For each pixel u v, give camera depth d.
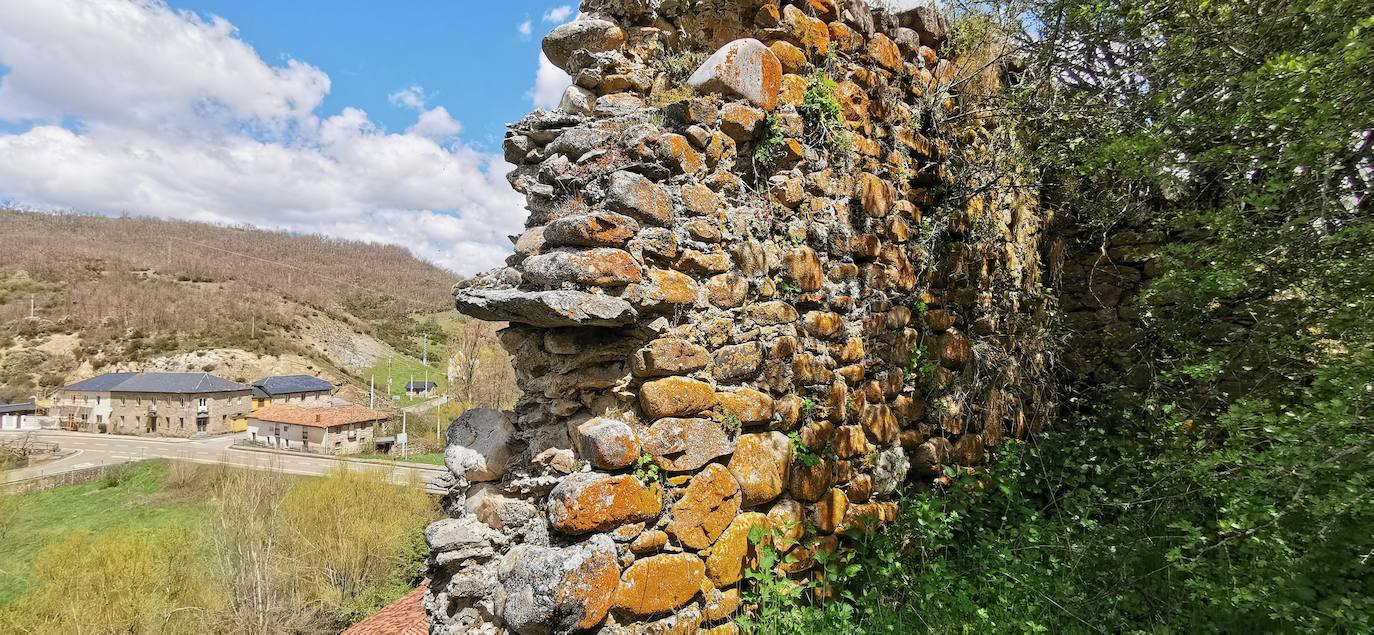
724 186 3.01
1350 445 2.20
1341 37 2.71
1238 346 3.26
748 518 2.91
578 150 2.87
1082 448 4.72
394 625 6.31
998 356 4.77
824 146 3.54
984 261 4.66
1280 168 2.93
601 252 2.45
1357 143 2.85
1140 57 4.15
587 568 2.22
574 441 2.60
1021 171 4.77
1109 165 3.97
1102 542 3.29
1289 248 2.98
